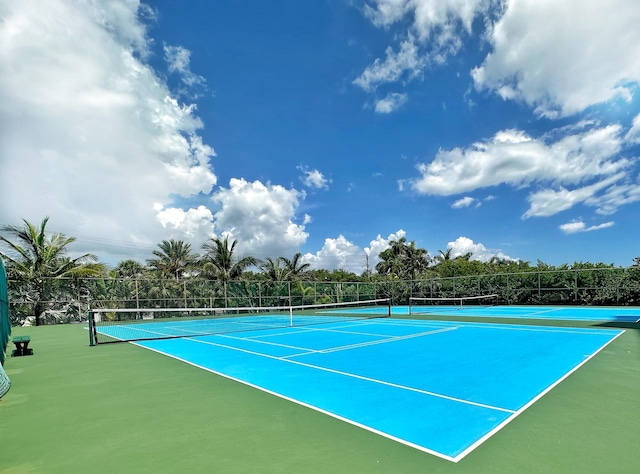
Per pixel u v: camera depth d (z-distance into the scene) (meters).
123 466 3.31
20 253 22.28
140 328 17.75
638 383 5.77
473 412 4.54
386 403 4.93
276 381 6.21
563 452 3.44
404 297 33.97
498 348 9.23
